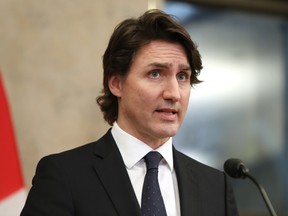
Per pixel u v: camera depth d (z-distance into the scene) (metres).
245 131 10.09
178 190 4.33
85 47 7.59
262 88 10.28
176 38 4.25
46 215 3.89
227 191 4.57
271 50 10.42
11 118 6.43
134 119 4.28
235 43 10.10
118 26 4.50
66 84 7.45
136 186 4.22
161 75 4.19
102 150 4.39
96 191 4.07
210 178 4.59
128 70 4.30
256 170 10.17
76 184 4.07
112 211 3.96
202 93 9.72
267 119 10.27
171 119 4.14
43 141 7.27
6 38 7.18
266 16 10.52
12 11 7.24
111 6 7.82
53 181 4.07
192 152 9.59
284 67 10.52
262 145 10.21
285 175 10.38
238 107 10.02
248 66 10.18
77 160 4.27
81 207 3.97
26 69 7.25
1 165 6.07
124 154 4.35
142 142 4.37
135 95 4.20
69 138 7.41
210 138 9.74
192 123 9.61
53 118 7.36
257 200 10.03
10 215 6.02
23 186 6.22
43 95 7.32
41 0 7.40
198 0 9.81
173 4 9.67
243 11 10.30
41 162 4.29
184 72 4.28
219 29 9.99
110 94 4.74
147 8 8.05
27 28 7.30
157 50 4.17
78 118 7.47
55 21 7.46
